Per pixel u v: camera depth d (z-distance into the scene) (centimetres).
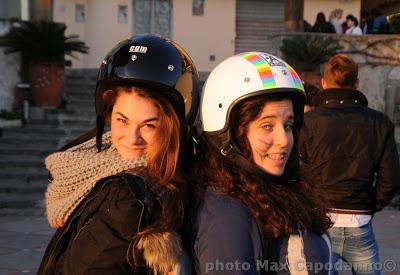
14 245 566
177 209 142
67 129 910
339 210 278
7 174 791
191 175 153
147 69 148
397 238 599
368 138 280
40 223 667
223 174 147
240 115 148
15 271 484
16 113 927
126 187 138
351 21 1280
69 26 1538
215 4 1573
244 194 145
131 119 149
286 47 967
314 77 957
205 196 146
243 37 1595
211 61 1584
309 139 283
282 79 148
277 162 150
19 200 734
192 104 162
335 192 278
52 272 148
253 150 149
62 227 150
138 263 136
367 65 1035
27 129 899
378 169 286
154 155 146
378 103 1038
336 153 279
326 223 163
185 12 1571
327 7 1582
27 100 946
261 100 146
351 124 282
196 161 156
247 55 155
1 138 873
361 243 282
